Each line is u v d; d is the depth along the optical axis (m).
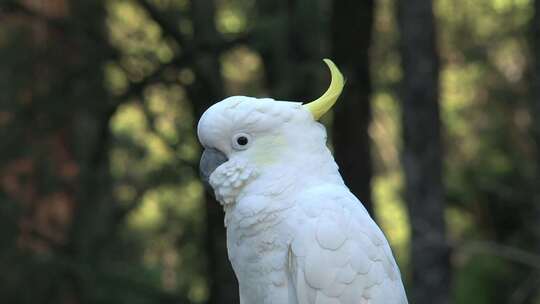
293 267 4.98
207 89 12.41
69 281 12.45
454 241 11.22
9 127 12.28
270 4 11.30
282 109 5.02
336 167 5.15
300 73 11.11
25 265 12.10
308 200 4.96
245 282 5.21
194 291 14.97
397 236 20.81
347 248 4.96
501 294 17.62
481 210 18.48
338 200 5.01
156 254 15.29
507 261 17.67
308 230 4.93
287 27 11.02
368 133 11.89
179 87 13.21
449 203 18.78
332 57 11.43
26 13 12.25
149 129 12.80
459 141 19.55
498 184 17.48
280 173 4.98
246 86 14.60
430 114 11.16
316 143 5.05
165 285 15.15
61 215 13.09
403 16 11.15
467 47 16.38
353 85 11.47
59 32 12.71
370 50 11.78
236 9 14.27
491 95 18.11
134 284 13.20
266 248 5.02
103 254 13.32
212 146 5.14
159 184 13.33
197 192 14.40
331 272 4.94
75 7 12.84
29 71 12.41
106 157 13.28
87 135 13.47
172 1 12.66
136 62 12.70
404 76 11.26
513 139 18.59
